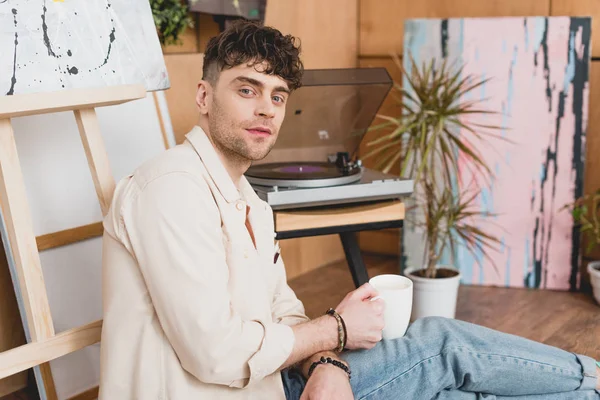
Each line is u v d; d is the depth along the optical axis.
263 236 1.59
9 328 2.12
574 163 2.98
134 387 1.33
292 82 1.45
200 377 1.30
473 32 3.04
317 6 3.24
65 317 1.76
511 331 2.63
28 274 1.42
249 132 1.42
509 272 3.14
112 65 1.63
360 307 1.51
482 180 3.09
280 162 2.46
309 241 3.42
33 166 1.73
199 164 1.39
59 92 1.40
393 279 1.72
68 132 1.81
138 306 1.33
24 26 1.47
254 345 1.32
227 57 1.39
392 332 1.60
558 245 3.06
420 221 3.16
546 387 1.56
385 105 3.41
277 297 1.65
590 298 3.00
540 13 3.06
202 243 1.29
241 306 1.40
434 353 1.52
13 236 1.41
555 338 2.56
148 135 2.02
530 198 3.06
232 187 1.42
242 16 2.61
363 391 1.49
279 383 1.44
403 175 2.70
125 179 1.39
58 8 1.54
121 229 1.32
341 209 2.20
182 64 2.64
